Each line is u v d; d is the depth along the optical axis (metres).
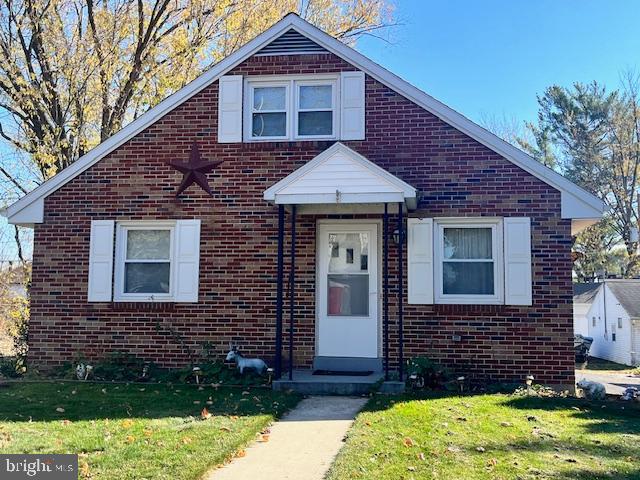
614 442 6.71
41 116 18.62
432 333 10.62
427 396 9.15
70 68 18.28
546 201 10.62
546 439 6.75
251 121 11.70
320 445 6.54
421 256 10.80
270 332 11.07
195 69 20.52
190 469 5.43
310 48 11.60
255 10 20.78
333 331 10.97
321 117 11.59
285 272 11.16
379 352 10.82
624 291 29.95
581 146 39.84
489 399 9.02
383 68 11.27
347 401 8.97
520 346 10.41
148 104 20.41
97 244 11.59
